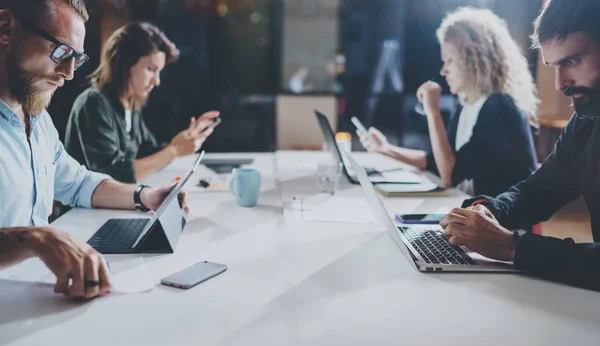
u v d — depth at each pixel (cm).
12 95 138
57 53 133
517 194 165
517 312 97
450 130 271
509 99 235
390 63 728
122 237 139
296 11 730
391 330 89
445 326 91
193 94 663
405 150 267
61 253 101
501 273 117
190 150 239
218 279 112
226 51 696
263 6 712
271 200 184
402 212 171
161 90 632
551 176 162
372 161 269
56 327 90
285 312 96
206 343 84
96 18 281
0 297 102
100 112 224
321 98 544
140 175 231
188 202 180
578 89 131
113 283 108
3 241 103
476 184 233
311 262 123
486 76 246
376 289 107
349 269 118
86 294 100
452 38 251
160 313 95
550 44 131
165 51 246
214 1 670
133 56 234
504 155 228
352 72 744
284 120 545
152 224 128
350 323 91
